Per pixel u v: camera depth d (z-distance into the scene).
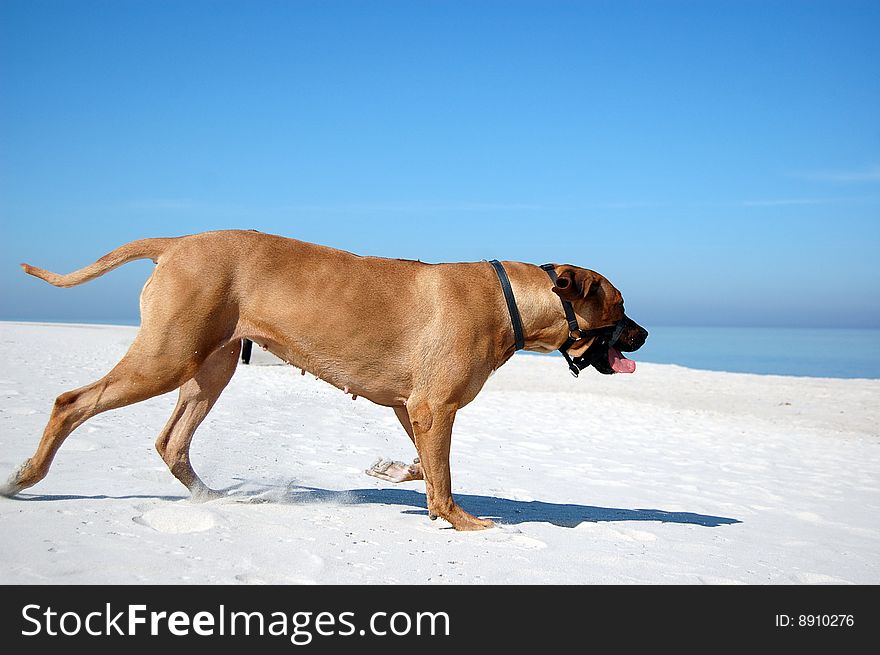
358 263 5.27
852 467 10.55
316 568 3.97
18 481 4.82
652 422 14.27
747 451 11.61
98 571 3.63
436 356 5.20
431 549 4.57
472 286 5.38
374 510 5.59
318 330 5.10
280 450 8.12
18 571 3.54
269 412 11.02
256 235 5.17
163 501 5.12
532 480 7.98
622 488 7.93
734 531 6.08
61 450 6.79
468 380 5.27
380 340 5.17
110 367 15.70
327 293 5.09
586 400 16.92
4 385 10.84
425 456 5.21
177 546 4.09
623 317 5.70
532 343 5.64
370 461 7.97
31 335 24.09
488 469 8.45
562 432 12.17
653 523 6.09
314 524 4.87
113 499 5.08
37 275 5.02
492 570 4.25
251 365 18.70
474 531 5.12
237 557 4.01
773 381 23.62
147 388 4.89
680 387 21.00
